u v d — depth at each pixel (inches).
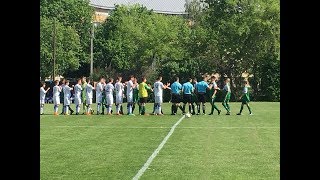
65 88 1466.5
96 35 3105.3
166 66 2581.2
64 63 2824.8
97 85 1461.6
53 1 2997.0
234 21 2536.9
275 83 2397.9
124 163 580.4
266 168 545.0
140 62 3021.7
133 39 3026.6
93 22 3166.8
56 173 521.3
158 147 712.4
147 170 534.9
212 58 2598.4
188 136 847.1
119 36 3038.9
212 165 565.0
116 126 1045.8
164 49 2970.0
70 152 671.8
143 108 1418.6
